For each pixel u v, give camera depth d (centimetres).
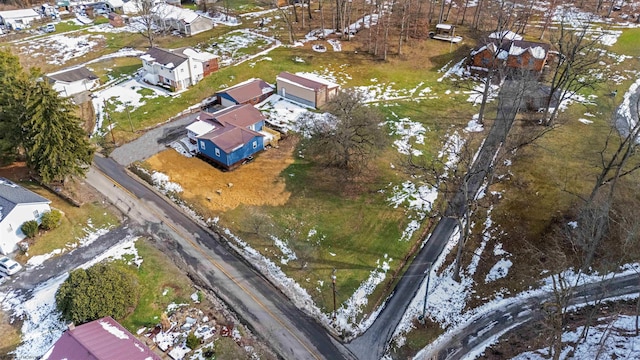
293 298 3841
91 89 6762
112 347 2997
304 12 9669
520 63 6994
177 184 5000
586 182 4856
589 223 3619
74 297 3444
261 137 5472
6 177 4966
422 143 5666
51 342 3391
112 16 9194
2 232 4062
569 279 3947
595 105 6303
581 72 5597
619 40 8006
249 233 4434
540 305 3725
